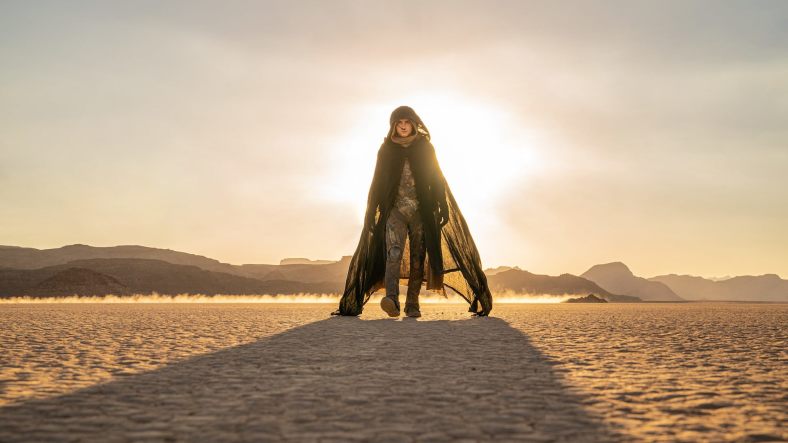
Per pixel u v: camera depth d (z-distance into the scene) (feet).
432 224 38.93
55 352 20.77
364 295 40.60
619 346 22.13
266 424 11.10
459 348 21.47
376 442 9.97
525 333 27.02
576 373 16.25
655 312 46.70
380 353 20.20
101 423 11.23
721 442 10.03
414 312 39.75
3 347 22.20
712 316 40.70
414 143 39.40
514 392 13.80
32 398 13.33
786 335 26.40
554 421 11.27
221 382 15.10
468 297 41.63
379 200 39.24
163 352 20.67
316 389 14.19
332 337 25.34
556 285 428.56
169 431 10.67
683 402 12.84
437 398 13.20
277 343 23.17
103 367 17.49
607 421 11.27
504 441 10.02
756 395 13.56
